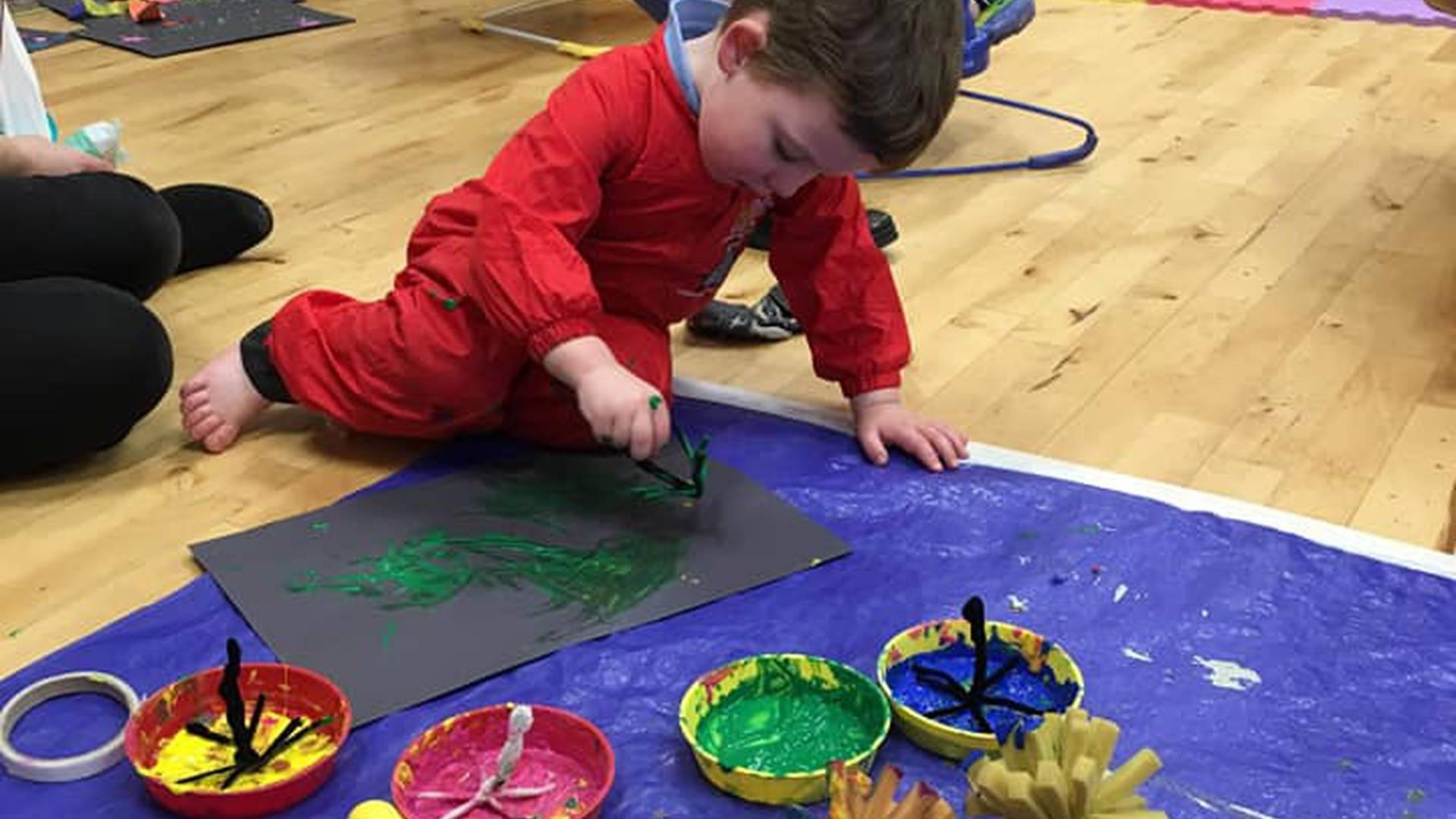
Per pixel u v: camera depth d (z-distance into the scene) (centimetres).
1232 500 132
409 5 327
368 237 195
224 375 143
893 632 115
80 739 104
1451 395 153
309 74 273
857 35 112
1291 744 103
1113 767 101
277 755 101
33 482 137
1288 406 151
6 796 99
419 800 96
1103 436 146
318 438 145
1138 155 226
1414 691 109
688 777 100
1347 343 164
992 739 99
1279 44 287
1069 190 212
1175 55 280
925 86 116
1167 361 161
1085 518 129
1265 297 176
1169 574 122
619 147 129
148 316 138
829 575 122
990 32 226
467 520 128
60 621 118
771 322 167
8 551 127
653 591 119
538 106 254
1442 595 119
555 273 123
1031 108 247
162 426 148
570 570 122
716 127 123
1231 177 216
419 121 246
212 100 257
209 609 117
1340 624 116
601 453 140
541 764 100
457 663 111
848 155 119
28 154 156
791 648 113
